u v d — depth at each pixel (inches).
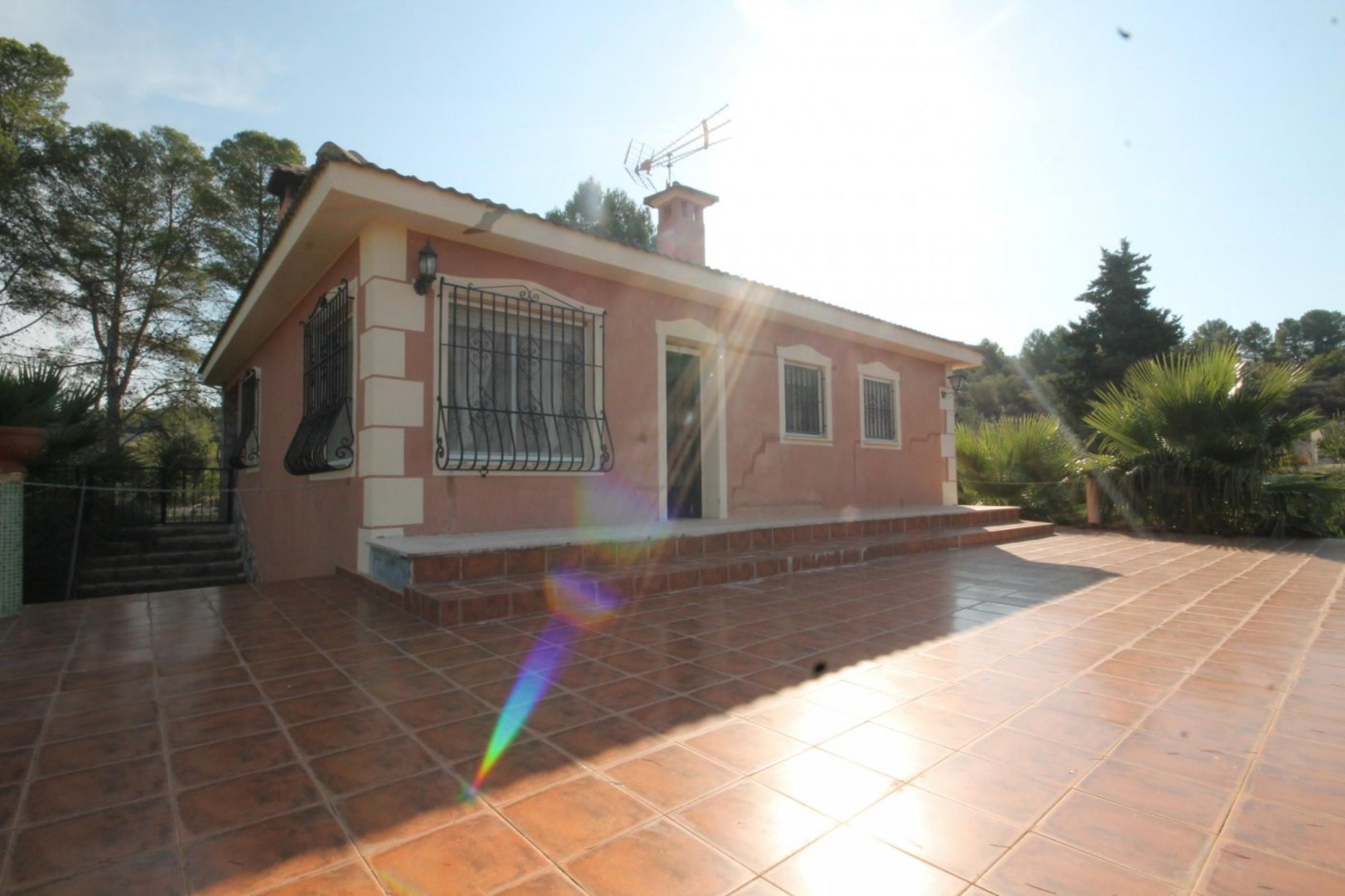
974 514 354.9
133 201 633.6
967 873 61.4
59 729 94.7
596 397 247.3
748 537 243.3
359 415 205.5
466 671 122.0
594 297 250.4
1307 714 100.7
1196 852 64.4
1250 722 97.9
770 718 99.8
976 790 77.3
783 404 321.1
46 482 316.2
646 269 250.2
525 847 65.8
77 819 70.4
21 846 65.2
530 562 185.3
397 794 76.3
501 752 87.6
